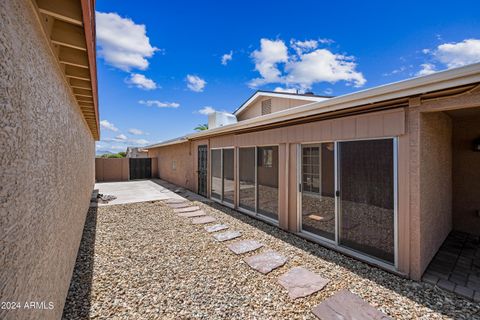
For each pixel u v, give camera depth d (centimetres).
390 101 323
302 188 482
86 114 537
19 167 130
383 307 250
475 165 474
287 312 242
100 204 781
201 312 242
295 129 488
